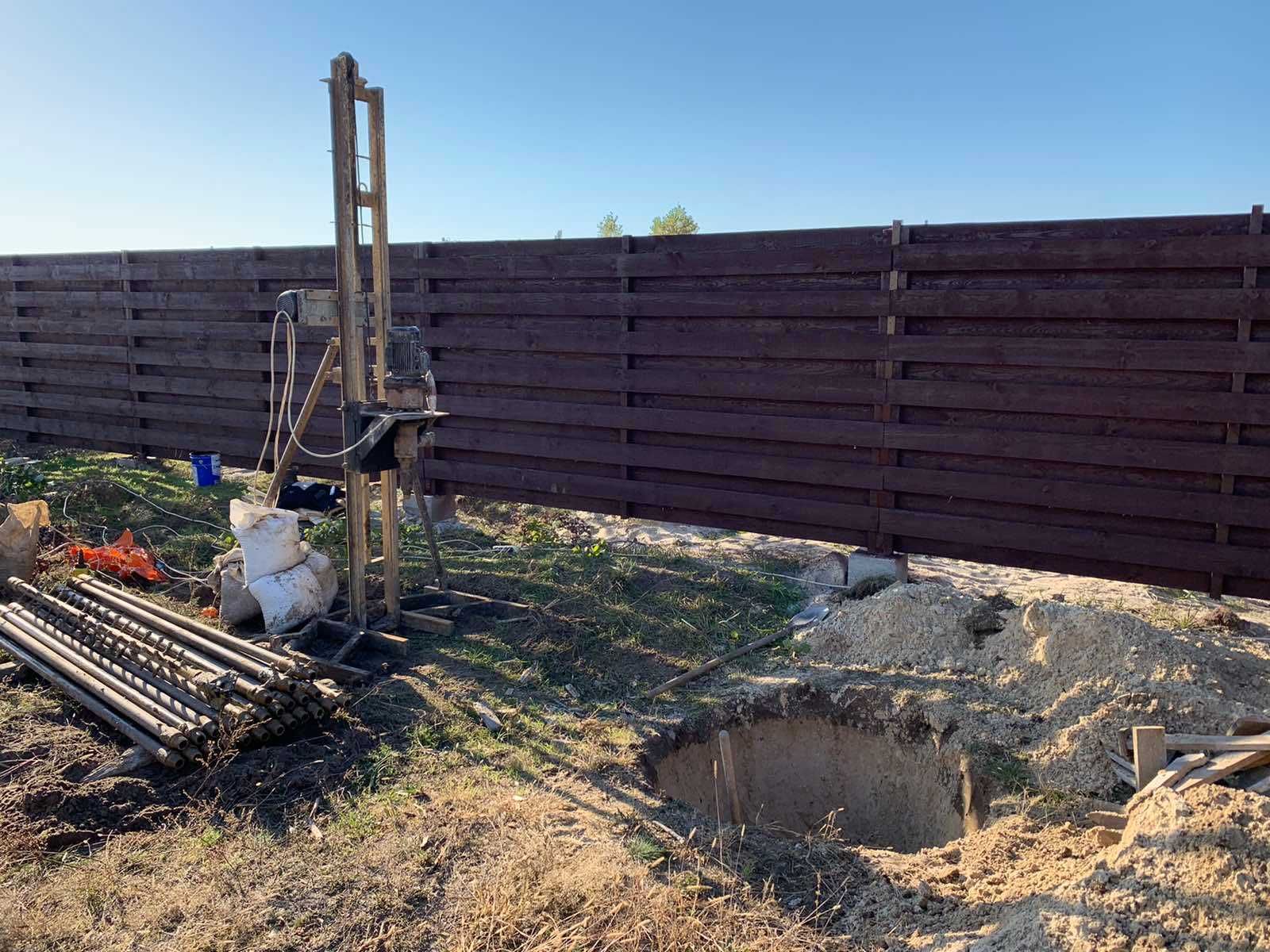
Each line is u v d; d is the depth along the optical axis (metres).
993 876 3.69
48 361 11.71
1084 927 2.92
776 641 6.27
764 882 3.66
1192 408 6.02
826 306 7.08
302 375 9.79
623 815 4.05
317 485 9.77
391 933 3.22
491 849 3.75
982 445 6.70
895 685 5.45
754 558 8.12
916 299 6.73
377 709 5.08
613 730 4.96
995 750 4.72
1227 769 3.72
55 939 3.14
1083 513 6.53
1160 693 4.55
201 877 3.53
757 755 5.47
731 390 7.58
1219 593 6.15
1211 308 5.86
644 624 6.45
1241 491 6.02
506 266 8.38
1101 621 5.30
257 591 6.04
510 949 3.13
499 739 4.79
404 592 6.93
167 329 10.53
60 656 5.21
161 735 4.28
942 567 8.66
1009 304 6.44
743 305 7.39
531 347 8.40
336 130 5.41
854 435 7.14
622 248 7.84
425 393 5.81
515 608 6.61
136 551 7.36
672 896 3.42
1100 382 6.33
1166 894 2.98
